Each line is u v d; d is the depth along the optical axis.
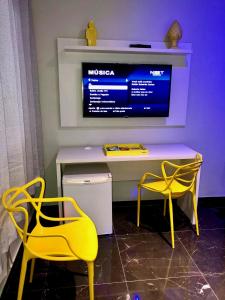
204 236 2.55
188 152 2.63
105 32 2.65
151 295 1.83
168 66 2.71
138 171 3.04
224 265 2.14
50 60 2.64
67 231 1.82
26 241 1.60
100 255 2.26
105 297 1.81
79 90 2.72
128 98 2.74
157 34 2.72
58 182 2.39
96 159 2.39
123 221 2.83
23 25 2.20
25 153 2.12
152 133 2.99
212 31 2.79
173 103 2.91
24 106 2.13
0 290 1.77
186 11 2.71
